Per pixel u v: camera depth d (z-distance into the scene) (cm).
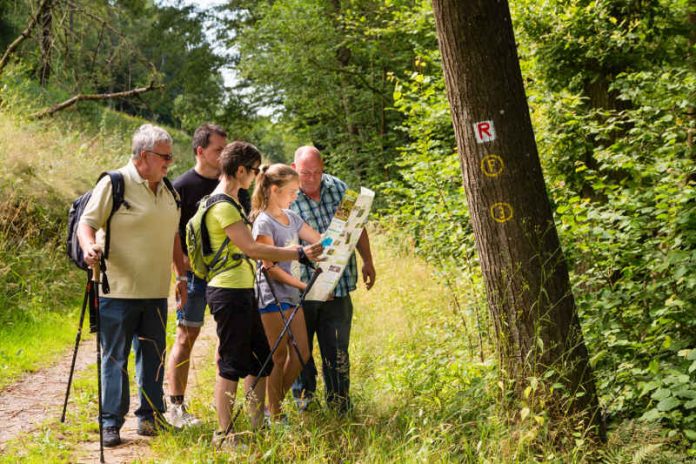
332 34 1805
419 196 692
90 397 527
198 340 754
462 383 431
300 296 428
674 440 391
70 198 1034
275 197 425
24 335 700
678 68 656
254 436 384
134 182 421
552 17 740
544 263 374
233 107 2316
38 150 1080
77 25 1523
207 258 393
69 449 407
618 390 425
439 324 629
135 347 445
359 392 481
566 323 378
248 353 395
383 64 1877
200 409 472
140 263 421
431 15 1032
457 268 589
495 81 369
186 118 2364
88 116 1747
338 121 1978
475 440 377
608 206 502
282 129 2172
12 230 899
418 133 765
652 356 444
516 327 378
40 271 868
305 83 1873
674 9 733
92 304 416
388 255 1029
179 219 461
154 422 436
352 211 391
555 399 370
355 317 745
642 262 476
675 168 518
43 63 1489
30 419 470
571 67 743
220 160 393
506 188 373
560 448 361
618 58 716
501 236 376
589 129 648
